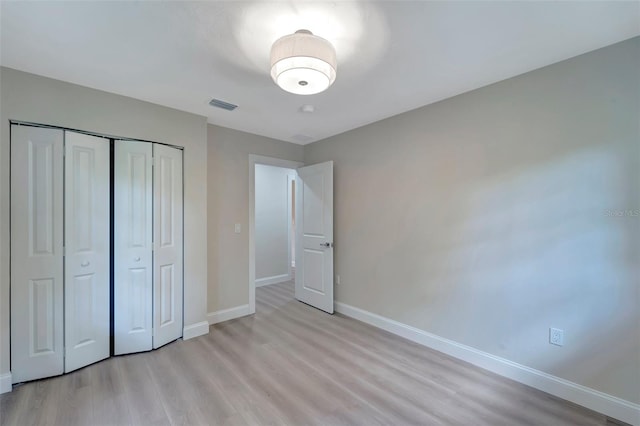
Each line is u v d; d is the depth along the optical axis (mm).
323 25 1625
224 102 2705
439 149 2693
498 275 2320
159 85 2357
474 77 2240
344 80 2275
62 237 2254
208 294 3346
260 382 2180
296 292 4359
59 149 2248
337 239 3771
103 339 2482
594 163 1894
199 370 2346
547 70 2076
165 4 1459
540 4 1462
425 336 2805
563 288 2012
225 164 3502
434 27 1643
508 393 2061
